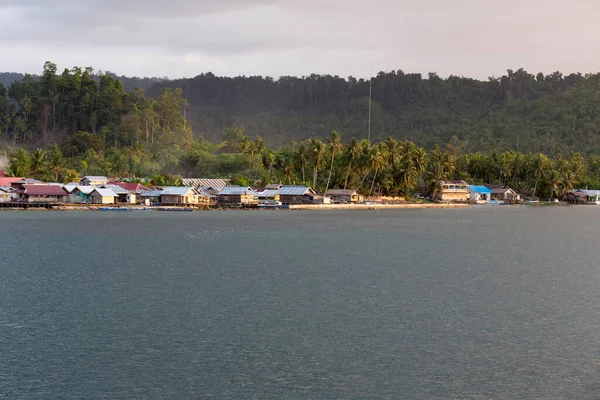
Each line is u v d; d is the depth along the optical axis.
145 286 69.62
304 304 61.16
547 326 53.41
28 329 51.31
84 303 60.72
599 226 166.62
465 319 55.78
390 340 49.25
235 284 71.19
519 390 39.69
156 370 42.44
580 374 42.28
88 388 39.38
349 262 89.81
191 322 53.94
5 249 101.19
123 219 170.38
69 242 112.00
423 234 136.75
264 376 41.56
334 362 44.25
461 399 38.38
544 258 97.19
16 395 38.22
